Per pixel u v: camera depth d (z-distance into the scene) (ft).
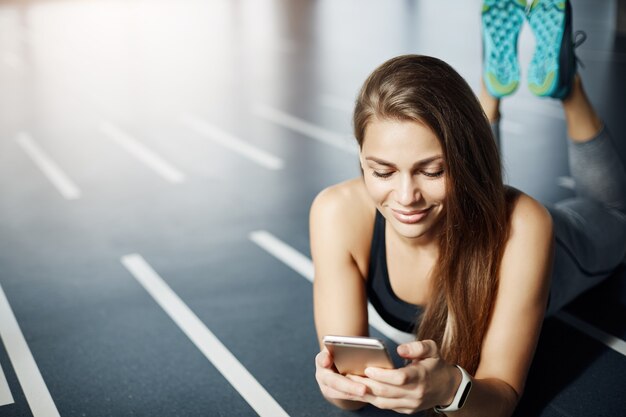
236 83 25.34
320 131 19.40
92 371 8.89
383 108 5.49
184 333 9.73
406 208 5.77
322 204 7.13
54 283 11.29
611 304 10.07
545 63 9.61
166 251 12.35
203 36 34.30
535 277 6.49
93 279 11.39
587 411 7.82
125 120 21.26
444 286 6.56
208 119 21.08
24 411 8.10
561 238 8.59
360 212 7.09
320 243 7.09
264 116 21.11
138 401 8.26
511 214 6.54
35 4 46.14
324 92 23.50
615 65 23.97
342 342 5.54
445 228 6.43
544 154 16.31
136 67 28.53
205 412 8.03
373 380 5.57
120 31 36.58
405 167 5.59
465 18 34.94
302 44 31.24
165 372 8.84
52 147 18.72
